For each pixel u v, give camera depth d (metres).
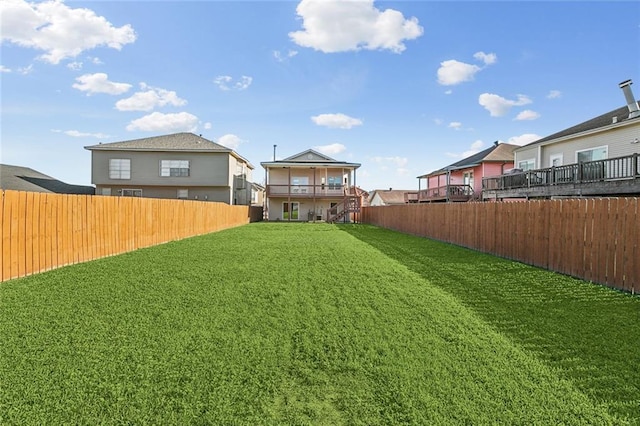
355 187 30.89
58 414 2.37
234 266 7.43
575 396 2.60
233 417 2.38
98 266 7.36
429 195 31.14
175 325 3.96
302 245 11.41
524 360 3.16
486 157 26.75
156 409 2.44
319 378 2.87
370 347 3.44
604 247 5.84
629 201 5.40
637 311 4.49
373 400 2.58
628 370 2.98
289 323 4.06
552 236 7.12
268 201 31.33
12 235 6.15
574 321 4.13
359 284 5.88
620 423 2.30
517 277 6.46
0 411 2.38
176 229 13.36
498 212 9.16
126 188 27.09
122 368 2.97
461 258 8.73
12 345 3.38
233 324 4.01
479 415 2.40
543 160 19.75
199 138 29.53
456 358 3.21
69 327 3.86
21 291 5.30
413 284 5.90
